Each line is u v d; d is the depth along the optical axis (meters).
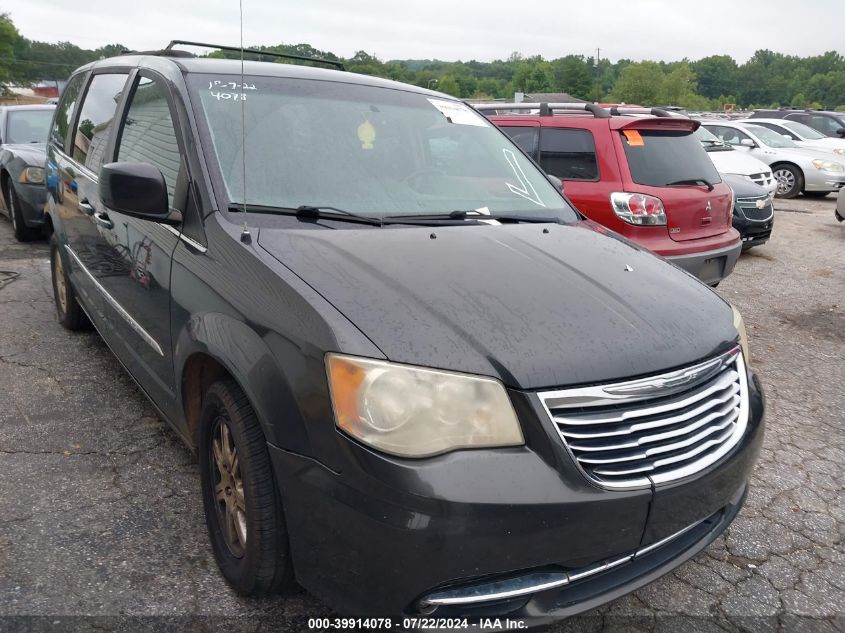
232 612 2.50
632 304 2.46
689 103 112.44
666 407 2.21
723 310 2.73
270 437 2.15
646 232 5.92
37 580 2.59
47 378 4.32
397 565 1.95
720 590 2.82
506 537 1.96
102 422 3.81
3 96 76.94
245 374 2.23
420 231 2.85
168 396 2.99
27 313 5.51
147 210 2.76
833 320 6.67
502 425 2.01
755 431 2.56
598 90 99.25
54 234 4.89
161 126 3.18
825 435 4.25
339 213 2.86
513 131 6.68
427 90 3.99
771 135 16.72
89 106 4.39
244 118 3.04
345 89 3.51
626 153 6.07
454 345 2.07
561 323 2.24
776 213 13.54
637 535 2.14
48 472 3.31
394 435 1.96
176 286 2.77
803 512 3.40
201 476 2.76
